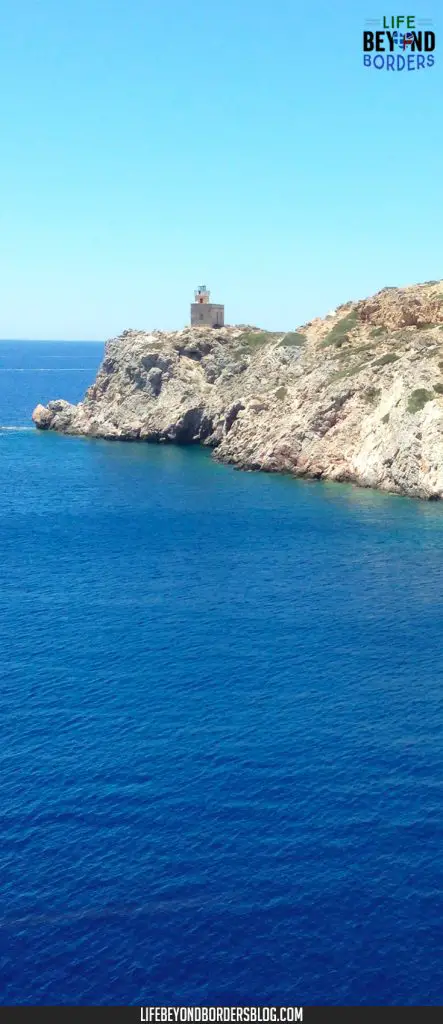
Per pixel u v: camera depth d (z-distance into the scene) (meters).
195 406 187.75
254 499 128.25
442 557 93.94
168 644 70.25
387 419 135.25
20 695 60.47
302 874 41.62
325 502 123.94
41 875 41.66
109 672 64.56
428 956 36.91
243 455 158.75
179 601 81.56
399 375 138.50
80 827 45.25
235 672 64.62
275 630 73.38
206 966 36.53
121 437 198.25
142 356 199.38
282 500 126.69
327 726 56.16
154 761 51.62
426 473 124.38
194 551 99.94
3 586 87.38
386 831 44.84
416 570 89.56
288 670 65.06
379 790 48.62
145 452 180.00
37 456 177.12
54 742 53.81
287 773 50.38
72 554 100.06
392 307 167.38
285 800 47.62
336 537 103.62
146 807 46.97
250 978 35.94
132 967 36.50
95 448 187.50
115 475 153.00
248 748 53.25
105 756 52.19
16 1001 34.81
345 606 79.25
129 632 73.12
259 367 179.75
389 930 38.25
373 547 98.62
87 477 151.62
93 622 75.81
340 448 141.62
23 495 136.50
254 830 44.97
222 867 42.16
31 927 38.50
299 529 108.44
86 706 58.75
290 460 149.25
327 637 71.69
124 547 102.75
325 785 49.09
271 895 40.31
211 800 47.62
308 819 45.91
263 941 37.75
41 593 84.75
